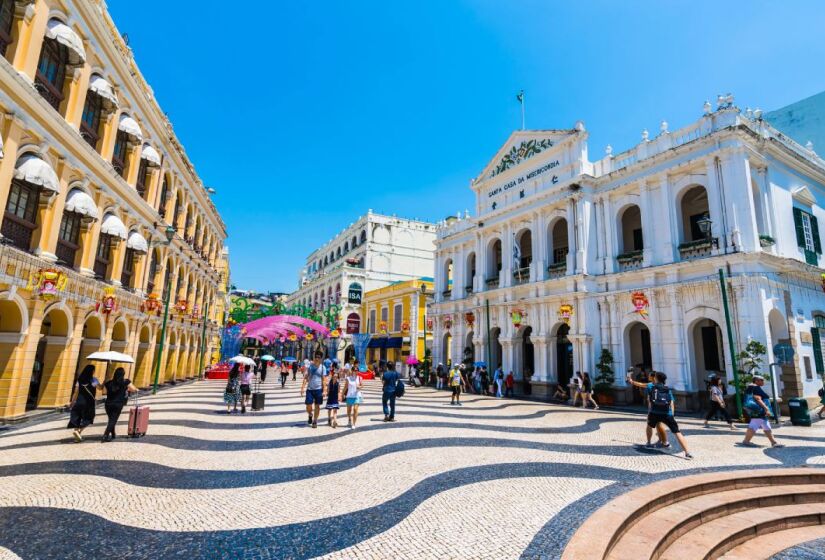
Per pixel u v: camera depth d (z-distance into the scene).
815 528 6.48
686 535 5.70
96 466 7.70
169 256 24.67
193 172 27.77
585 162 22.97
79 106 13.51
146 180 20.94
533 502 6.10
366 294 50.09
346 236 60.00
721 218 17.20
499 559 4.38
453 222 35.00
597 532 4.83
